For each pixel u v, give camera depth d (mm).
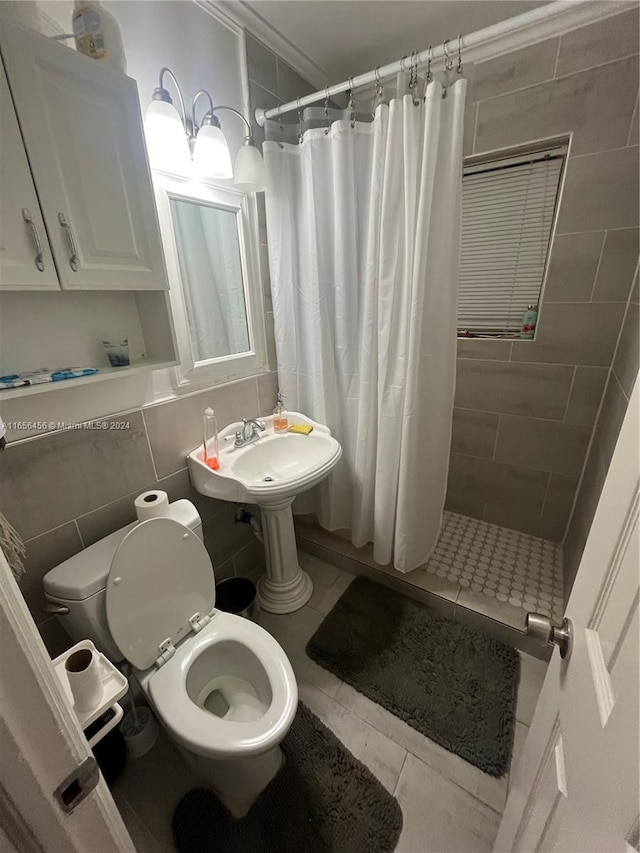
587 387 1684
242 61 1368
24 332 937
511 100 1488
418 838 964
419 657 1418
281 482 1274
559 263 1586
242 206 1446
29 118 744
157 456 1299
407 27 1412
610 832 329
